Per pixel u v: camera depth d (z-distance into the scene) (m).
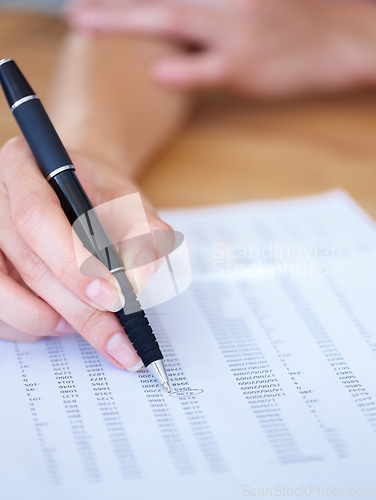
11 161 0.49
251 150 0.82
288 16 0.94
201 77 0.88
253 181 0.75
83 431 0.40
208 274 0.57
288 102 0.95
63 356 0.47
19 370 0.45
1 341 0.48
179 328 0.50
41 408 0.42
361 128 0.87
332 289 0.56
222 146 0.83
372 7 1.05
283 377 0.45
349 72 0.94
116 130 0.75
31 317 0.45
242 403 0.43
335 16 0.99
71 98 0.80
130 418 0.41
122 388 0.44
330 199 0.71
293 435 0.40
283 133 0.86
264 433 0.40
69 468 0.38
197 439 0.40
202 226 0.66
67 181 0.46
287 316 0.52
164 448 0.39
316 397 0.43
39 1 1.21
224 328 0.50
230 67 0.90
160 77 0.86
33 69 0.93
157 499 0.36
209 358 0.47
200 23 0.92
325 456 0.39
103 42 0.91
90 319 0.43
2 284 0.45
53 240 0.42
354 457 0.39
